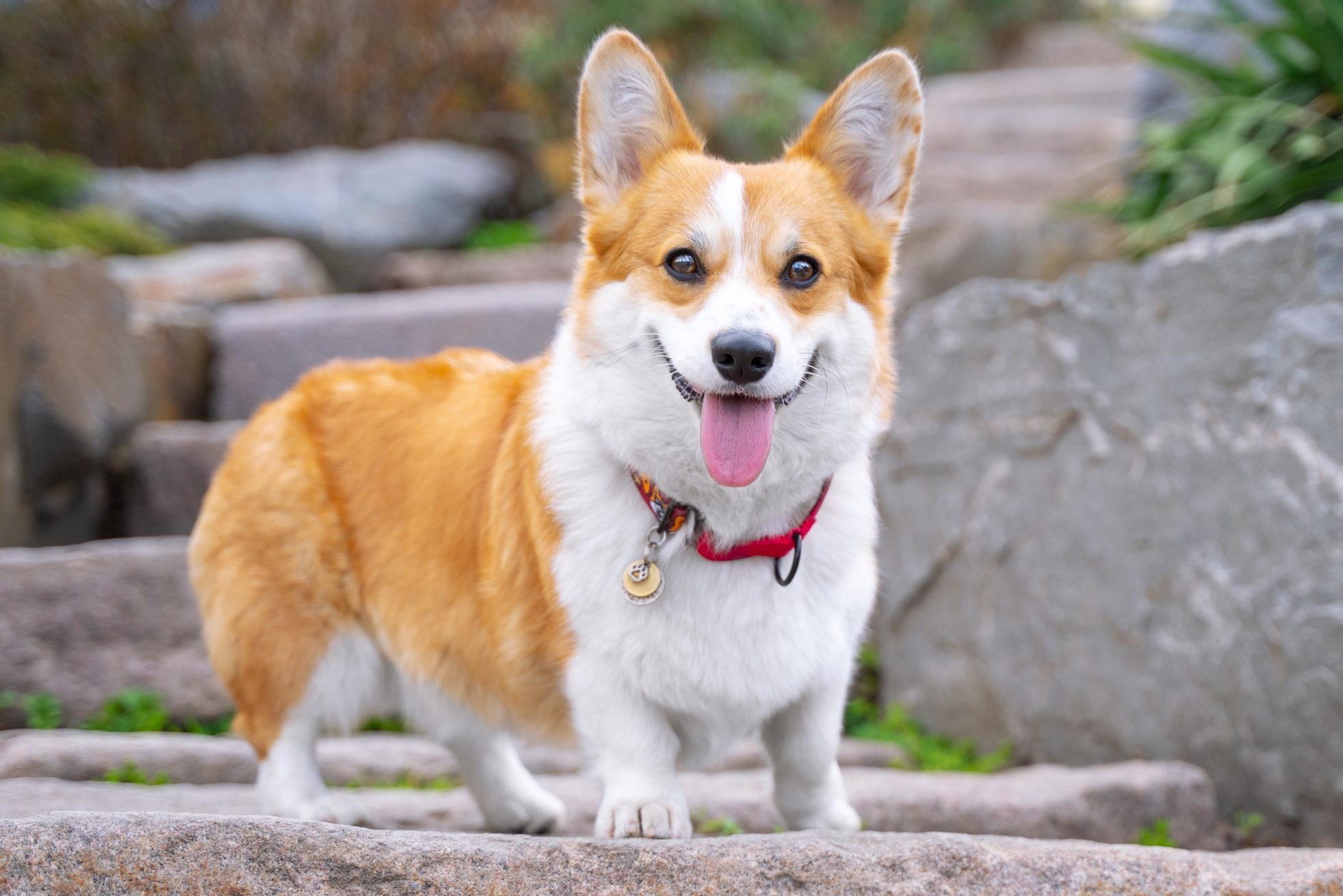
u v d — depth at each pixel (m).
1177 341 3.86
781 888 2.15
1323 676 3.27
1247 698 3.50
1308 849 2.90
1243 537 3.57
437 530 2.88
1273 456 3.49
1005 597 4.43
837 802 2.79
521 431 2.81
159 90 10.23
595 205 2.81
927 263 6.33
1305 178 4.97
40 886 2.06
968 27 12.81
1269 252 3.59
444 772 3.68
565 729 2.80
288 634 2.90
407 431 3.04
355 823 2.88
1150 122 6.75
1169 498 3.83
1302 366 3.46
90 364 4.99
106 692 4.03
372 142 10.89
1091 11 13.48
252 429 3.16
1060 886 2.22
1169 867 2.27
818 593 2.58
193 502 5.36
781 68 11.08
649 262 2.67
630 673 2.50
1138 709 3.90
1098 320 4.17
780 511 2.58
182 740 3.63
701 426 2.49
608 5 10.20
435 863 2.14
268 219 8.78
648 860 2.17
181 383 6.18
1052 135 9.16
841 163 2.92
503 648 2.73
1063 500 4.23
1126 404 4.04
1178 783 3.54
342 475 3.04
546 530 2.62
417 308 6.58
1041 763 4.28
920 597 4.86
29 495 4.72
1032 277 6.18
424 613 2.87
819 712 2.66
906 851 2.22
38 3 9.83
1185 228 5.35
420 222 9.52
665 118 2.89
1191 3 7.71
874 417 2.77
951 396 4.73
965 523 4.63
